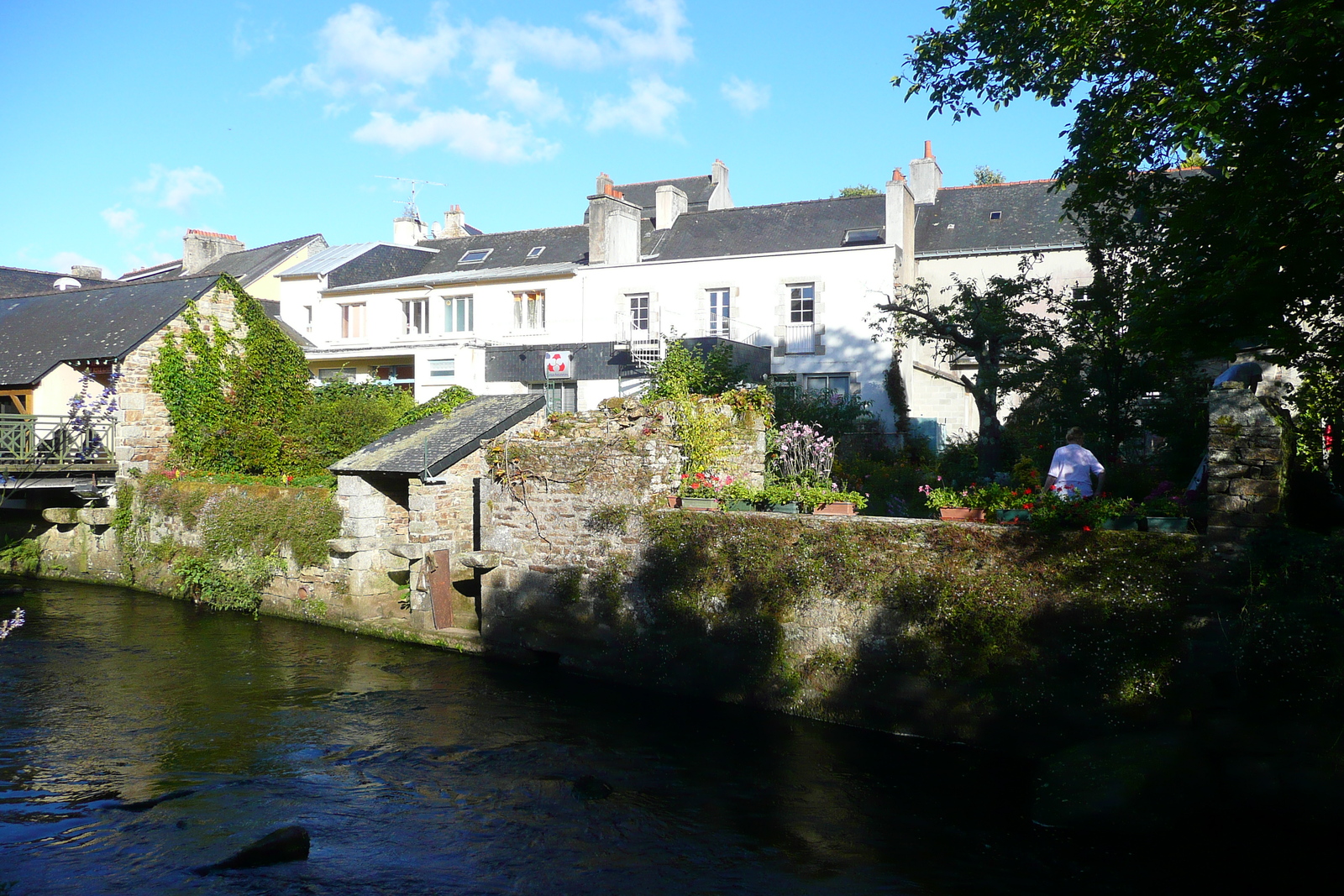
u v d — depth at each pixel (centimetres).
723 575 1055
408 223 4356
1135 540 816
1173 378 1611
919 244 3041
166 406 1973
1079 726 833
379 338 3338
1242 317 1026
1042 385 1808
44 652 1336
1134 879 662
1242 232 932
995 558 886
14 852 694
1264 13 941
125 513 1873
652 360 2622
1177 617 792
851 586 963
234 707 1080
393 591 1490
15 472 1739
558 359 2892
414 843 729
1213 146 973
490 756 920
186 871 670
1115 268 1666
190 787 838
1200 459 1434
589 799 809
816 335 2705
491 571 1277
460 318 3222
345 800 812
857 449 2327
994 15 1162
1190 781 727
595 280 2989
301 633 1445
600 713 1041
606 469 1165
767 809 793
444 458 1386
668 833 749
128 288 2269
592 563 1170
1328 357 1004
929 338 2025
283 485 1694
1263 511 761
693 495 1116
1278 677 731
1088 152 1157
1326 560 722
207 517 1705
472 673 1212
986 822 757
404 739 971
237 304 2105
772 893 654
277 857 691
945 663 908
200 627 1495
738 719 1005
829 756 895
